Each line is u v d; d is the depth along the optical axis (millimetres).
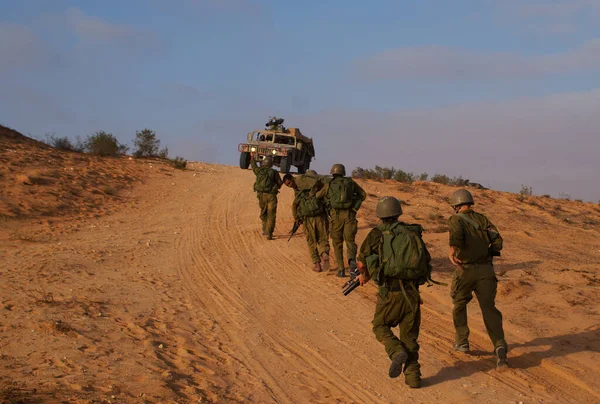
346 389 5488
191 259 11398
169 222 15695
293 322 7656
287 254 12133
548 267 11125
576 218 19781
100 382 4980
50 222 14688
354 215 9898
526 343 6871
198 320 7477
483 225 6117
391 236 5367
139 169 25359
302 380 5668
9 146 23938
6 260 10211
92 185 19984
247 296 8875
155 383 5047
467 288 6223
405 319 5469
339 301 8719
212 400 4902
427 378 5805
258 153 28469
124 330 6695
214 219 16312
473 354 6547
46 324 6520
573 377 5855
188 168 28672
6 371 5074
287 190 22344
